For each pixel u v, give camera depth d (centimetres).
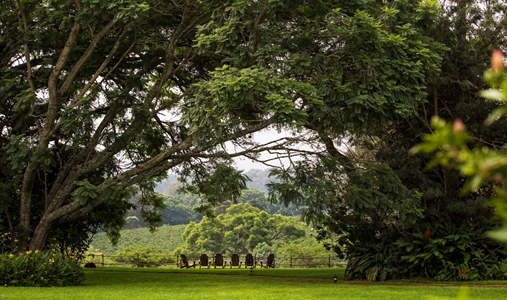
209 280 1728
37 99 1594
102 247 6241
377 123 1509
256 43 1427
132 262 3997
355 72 1547
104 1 1388
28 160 1528
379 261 1773
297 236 5372
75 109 1510
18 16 1664
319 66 1417
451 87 1750
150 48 1862
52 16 1536
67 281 1455
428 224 1750
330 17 1475
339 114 1387
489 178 112
